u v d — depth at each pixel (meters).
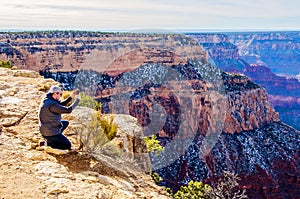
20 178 5.84
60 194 5.43
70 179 6.04
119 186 6.36
